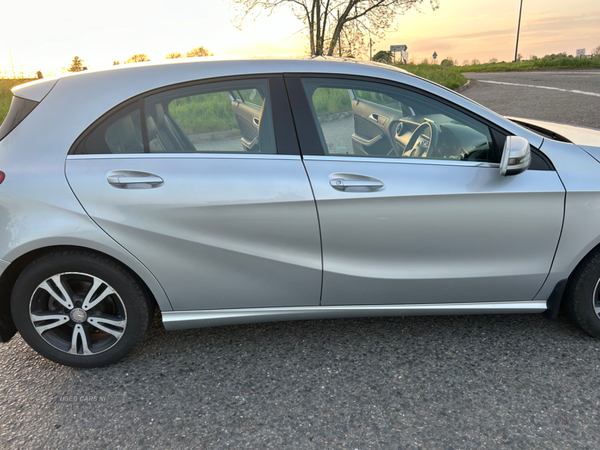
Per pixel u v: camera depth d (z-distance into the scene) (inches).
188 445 78.0
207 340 109.4
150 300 97.3
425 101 93.2
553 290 98.6
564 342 103.0
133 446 78.2
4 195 85.7
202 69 91.4
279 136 90.0
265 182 88.1
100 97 89.5
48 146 88.0
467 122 93.0
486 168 91.0
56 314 94.0
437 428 79.8
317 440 78.2
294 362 100.1
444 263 94.1
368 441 77.5
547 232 92.4
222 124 89.4
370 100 92.4
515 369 94.6
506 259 94.5
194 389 92.4
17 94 93.8
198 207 87.8
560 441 75.8
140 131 88.9
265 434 80.0
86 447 78.3
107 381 95.6
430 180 89.5
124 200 86.7
